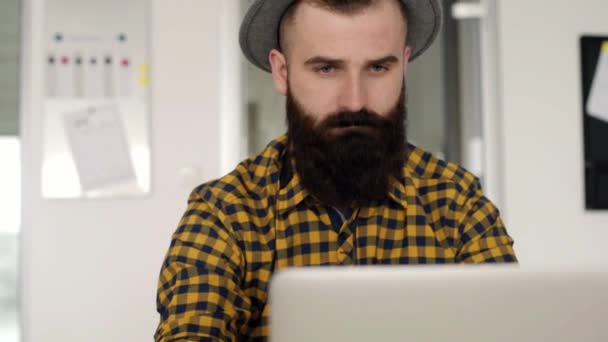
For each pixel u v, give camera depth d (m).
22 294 2.66
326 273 0.55
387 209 1.01
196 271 0.92
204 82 2.70
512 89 2.79
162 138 2.68
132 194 2.66
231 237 0.97
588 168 2.80
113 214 2.66
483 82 2.85
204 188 1.02
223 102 2.71
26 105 2.68
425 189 1.05
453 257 1.00
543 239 2.78
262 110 2.76
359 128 0.90
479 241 1.01
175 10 2.70
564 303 0.54
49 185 2.65
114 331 2.64
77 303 2.63
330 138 0.90
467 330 0.55
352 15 0.86
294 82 0.92
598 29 2.82
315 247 0.99
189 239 0.96
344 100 0.89
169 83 2.69
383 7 0.87
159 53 2.69
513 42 2.80
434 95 2.86
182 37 2.70
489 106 2.83
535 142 2.79
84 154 2.66
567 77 2.81
